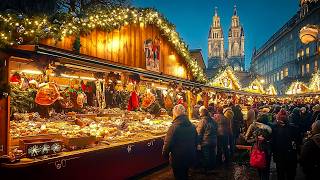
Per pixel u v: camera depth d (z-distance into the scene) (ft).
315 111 41.73
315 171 18.66
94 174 22.17
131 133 29.66
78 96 32.71
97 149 22.16
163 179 28.35
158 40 41.22
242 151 42.83
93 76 32.27
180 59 47.88
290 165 24.26
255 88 99.91
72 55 22.17
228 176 30.42
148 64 38.17
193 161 21.15
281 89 268.82
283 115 24.61
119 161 25.26
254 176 30.37
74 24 25.58
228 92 70.38
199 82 52.95
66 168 19.57
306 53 209.15
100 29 29.91
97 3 52.49
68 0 49.90
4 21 18.67
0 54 17.85
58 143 19.35
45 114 30.40
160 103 48.62
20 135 20.85
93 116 33.71
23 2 34.81
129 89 34.73
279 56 281.33
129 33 34.71
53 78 31.78
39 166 17.72
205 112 31.83
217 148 36.04
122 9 32.63
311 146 18.70
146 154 29.60
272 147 24.53
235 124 45.29
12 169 16.65
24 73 25.86
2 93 17.72
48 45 23.00
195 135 21.75
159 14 40.14
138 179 28.30
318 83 103.45
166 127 35.70
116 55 32.35
